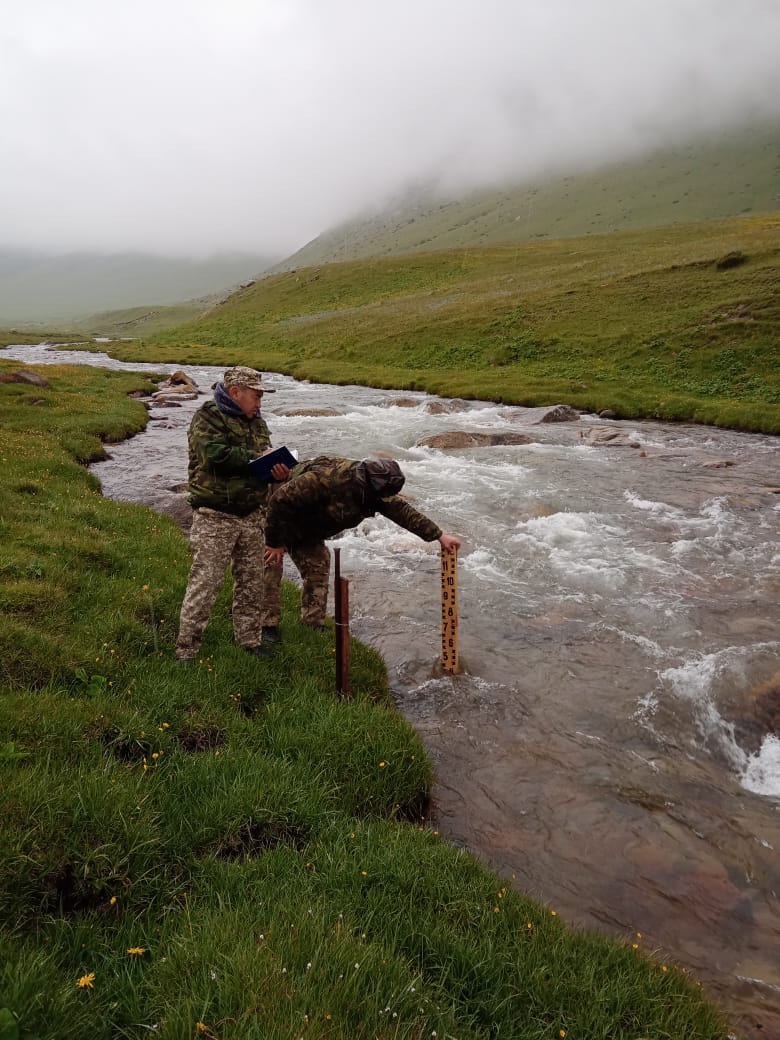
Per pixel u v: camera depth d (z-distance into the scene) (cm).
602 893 476
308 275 10669
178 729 539
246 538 667
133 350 7281
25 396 2591
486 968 350
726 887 486
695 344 3503
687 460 1941
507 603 977
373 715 614
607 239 10106
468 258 9606
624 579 1059
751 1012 388
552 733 672
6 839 352
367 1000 296
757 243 5319
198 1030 266
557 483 1653
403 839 466
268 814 452
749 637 856
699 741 661
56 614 674
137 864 380
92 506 1134
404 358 4719
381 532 1295
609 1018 341
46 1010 274
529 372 3769
